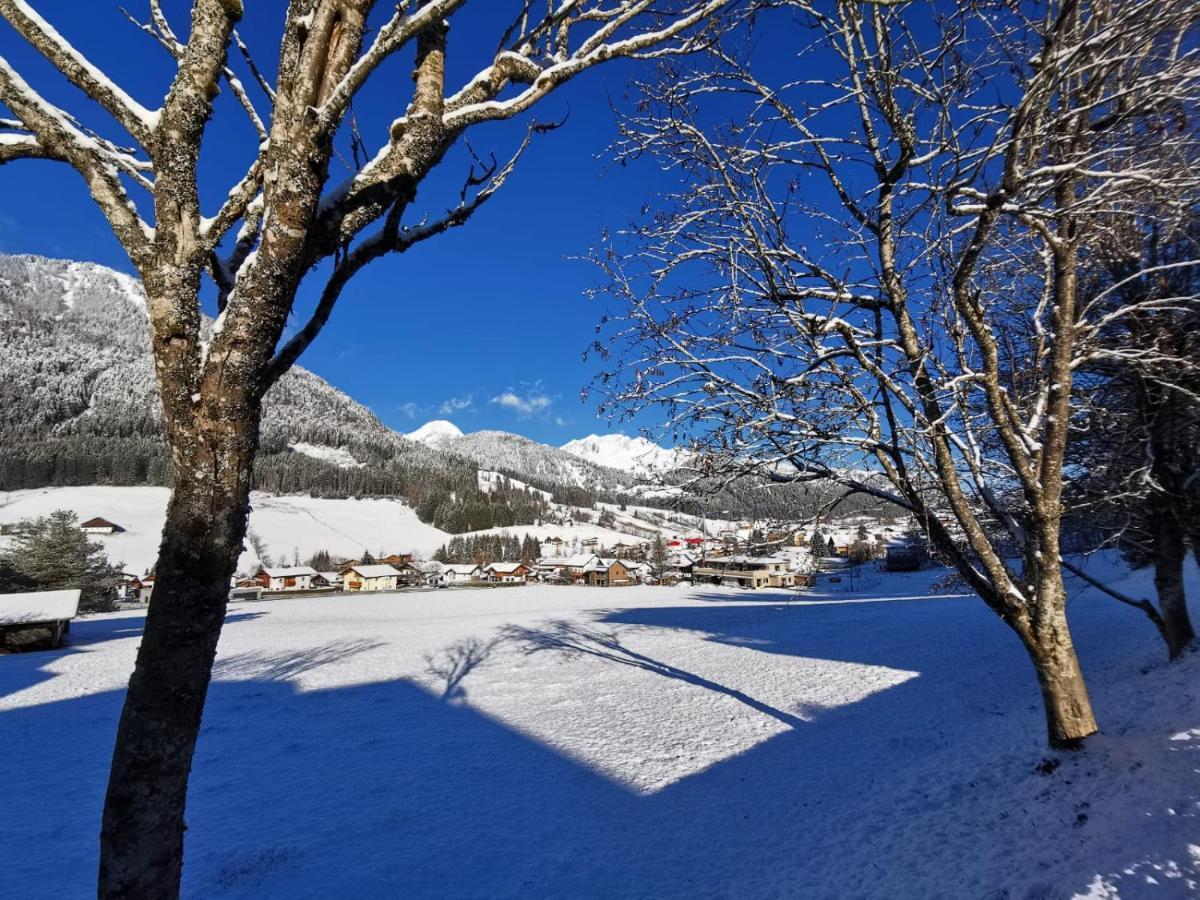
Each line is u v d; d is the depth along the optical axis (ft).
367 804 30.81
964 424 17.71
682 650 74.74
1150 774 16.84
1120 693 28.78
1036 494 17.26
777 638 80.84
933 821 20.53
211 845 26.68
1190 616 43.21
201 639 6.38
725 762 33.12
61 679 70.54
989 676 46.75
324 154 6.47
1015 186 13.33
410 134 7.64
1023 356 22.48
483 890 21.94
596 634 92.58
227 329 6.36
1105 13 13.76
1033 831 17.16
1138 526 33.32
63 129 6.35
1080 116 15.67
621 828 26.11
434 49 7.93
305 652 84.12
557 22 8.03
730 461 18.19
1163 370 19.39
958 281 15.35
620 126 17.62
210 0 6.29
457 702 52.95
